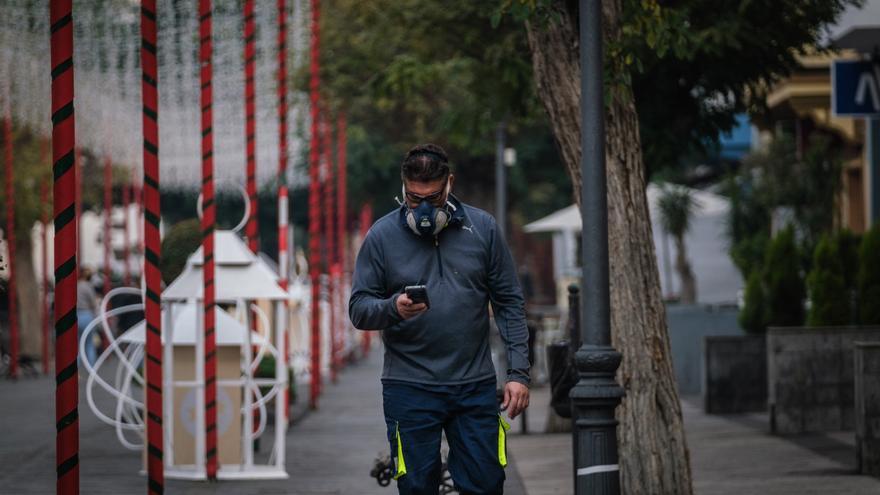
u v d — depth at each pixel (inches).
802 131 1779.0
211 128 877.8
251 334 938.7
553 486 843.4
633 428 655.1
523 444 1099.9
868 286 1095.0
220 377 916.0
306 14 1493.6
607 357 548.1
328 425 1294.3
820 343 1087.6
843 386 1091.9
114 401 1510.8
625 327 657.0
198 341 900.0
